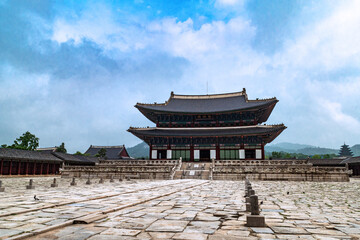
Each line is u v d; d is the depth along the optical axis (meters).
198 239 7.19
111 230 8.06
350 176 70.00
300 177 41.50
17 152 54.59
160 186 26.70
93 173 48.12
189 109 72.38
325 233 8.02
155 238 7.25
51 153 66.50
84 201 14.18
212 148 63.31
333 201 16.55
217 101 77.88
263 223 8.91
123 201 14.33
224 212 11.59
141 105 70.50
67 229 8.15
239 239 7.24
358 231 8.32
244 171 43.03
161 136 62.03
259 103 66.12
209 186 28.39
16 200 14.36
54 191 20.72
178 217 10.31
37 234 7.42
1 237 6.85
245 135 59.12
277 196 19.41
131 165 52.25
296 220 10.11
